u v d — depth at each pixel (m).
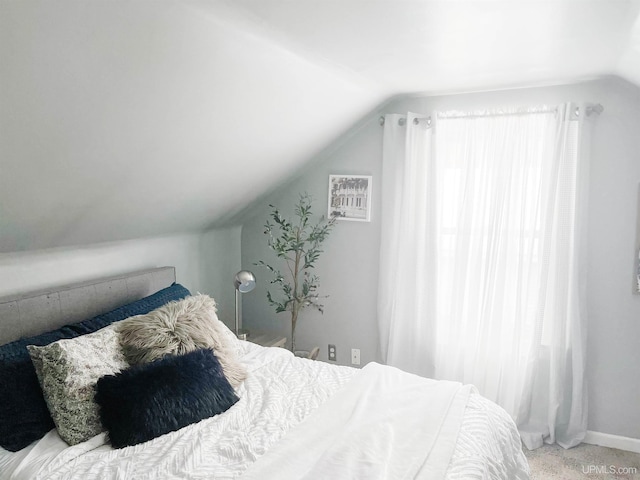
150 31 1.37
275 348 2.65
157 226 2.78
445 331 3.09
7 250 2.04
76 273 2.43
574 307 2.71
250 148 2.55
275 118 2.38
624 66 2.29
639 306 2.67
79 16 1.19
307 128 2.74
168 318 2.08
